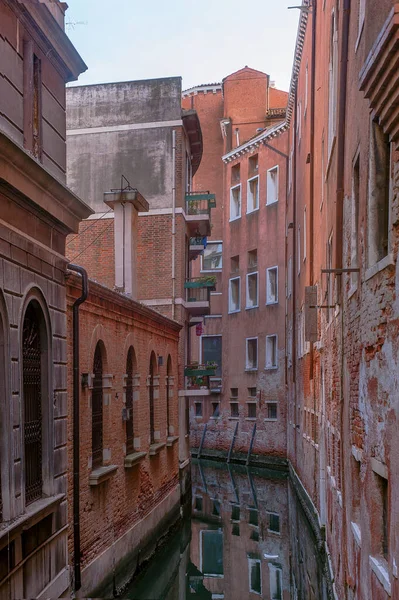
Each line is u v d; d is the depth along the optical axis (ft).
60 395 31.50
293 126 90.22
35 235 29.14
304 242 73.41
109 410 40.81
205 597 44.14
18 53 28.19
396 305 19.42
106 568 38.63
